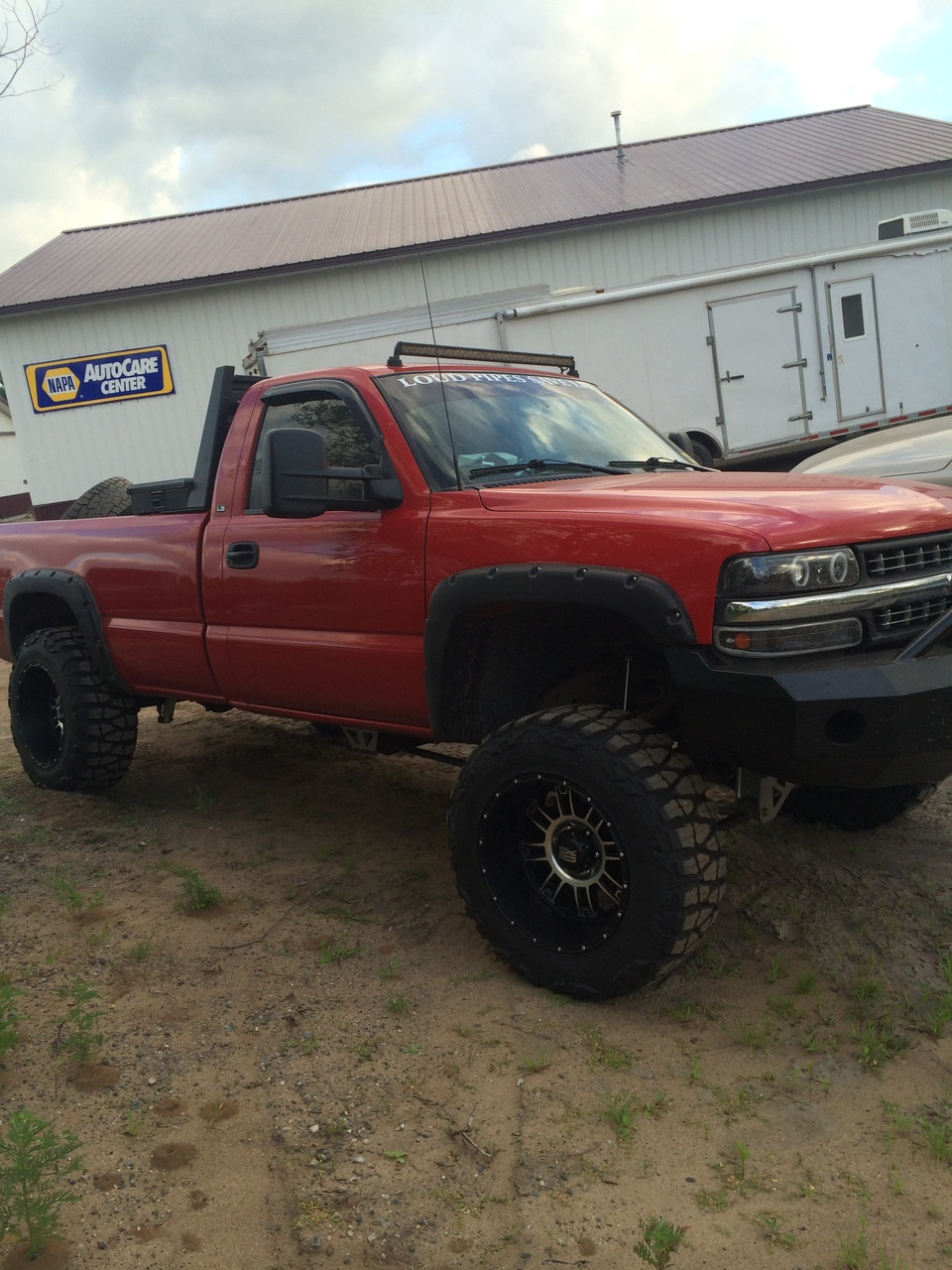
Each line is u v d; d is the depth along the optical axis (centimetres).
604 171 2197
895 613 284
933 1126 250
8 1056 274
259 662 403
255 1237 216
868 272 1250
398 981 319
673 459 416
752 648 269
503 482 355
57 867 406
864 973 314
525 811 316
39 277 1994
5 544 524
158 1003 304
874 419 1276
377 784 511
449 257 1872
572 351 1234
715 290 1239
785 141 2223
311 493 336
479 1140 247
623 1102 258
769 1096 263
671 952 280
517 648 342
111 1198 225
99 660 472
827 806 403
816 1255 212
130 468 1909
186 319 1877
